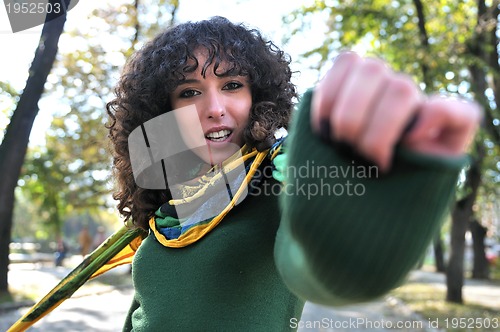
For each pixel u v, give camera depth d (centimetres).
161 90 136
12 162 935
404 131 52
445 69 973
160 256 125
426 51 980
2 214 934
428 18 1110
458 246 1194
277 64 137
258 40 138
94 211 1991
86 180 1762
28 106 927
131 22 1047
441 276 2181
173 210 129
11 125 938
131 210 156
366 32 1121
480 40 1002
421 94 53
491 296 1398
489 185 1314
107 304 1187
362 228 60
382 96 52
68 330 877
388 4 1141
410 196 57
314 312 923
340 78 55
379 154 54
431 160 53
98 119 1196
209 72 129
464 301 1217
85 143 1296
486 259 2162
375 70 52
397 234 59
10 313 991
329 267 63
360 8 1102
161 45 138
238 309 112
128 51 1030
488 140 1005
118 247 171
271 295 114
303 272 69
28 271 2030
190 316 114
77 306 1141
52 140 1450
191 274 117
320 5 1067
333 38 1104
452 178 57
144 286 127
